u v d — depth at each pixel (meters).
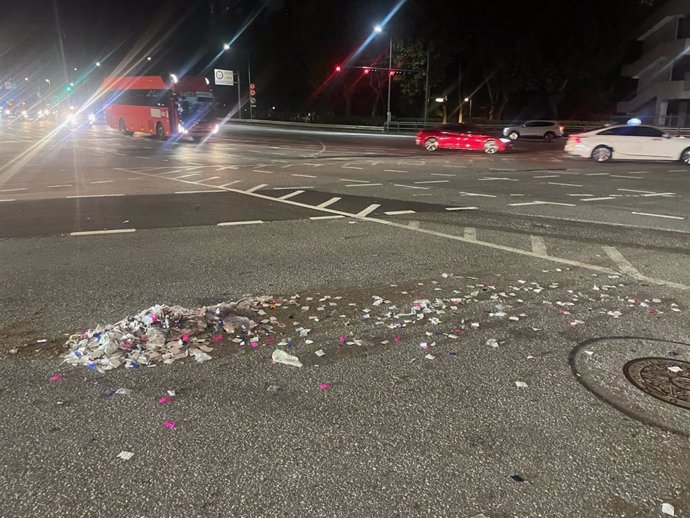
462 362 4.20
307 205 11.34
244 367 4.07
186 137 36.00
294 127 61.41
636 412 3.50
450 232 8.82
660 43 53.00
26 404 3.56
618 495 2.78
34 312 5.18
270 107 77.69
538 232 8.88
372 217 10.06
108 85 42.66
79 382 3.84
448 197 12.62
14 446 3.13
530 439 3.24
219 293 5.77
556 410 3.53
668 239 8.44
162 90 33.94
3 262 6.89
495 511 2.67
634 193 13.51
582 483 2.87
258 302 5.41
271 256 7.24
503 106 57.81
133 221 9.55
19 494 2.75
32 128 48.62
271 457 3.06
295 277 6.32
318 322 4.95
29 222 9.43
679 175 17.78
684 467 2.99
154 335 4.43
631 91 56.81
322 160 22.88
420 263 6.96
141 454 3.07
